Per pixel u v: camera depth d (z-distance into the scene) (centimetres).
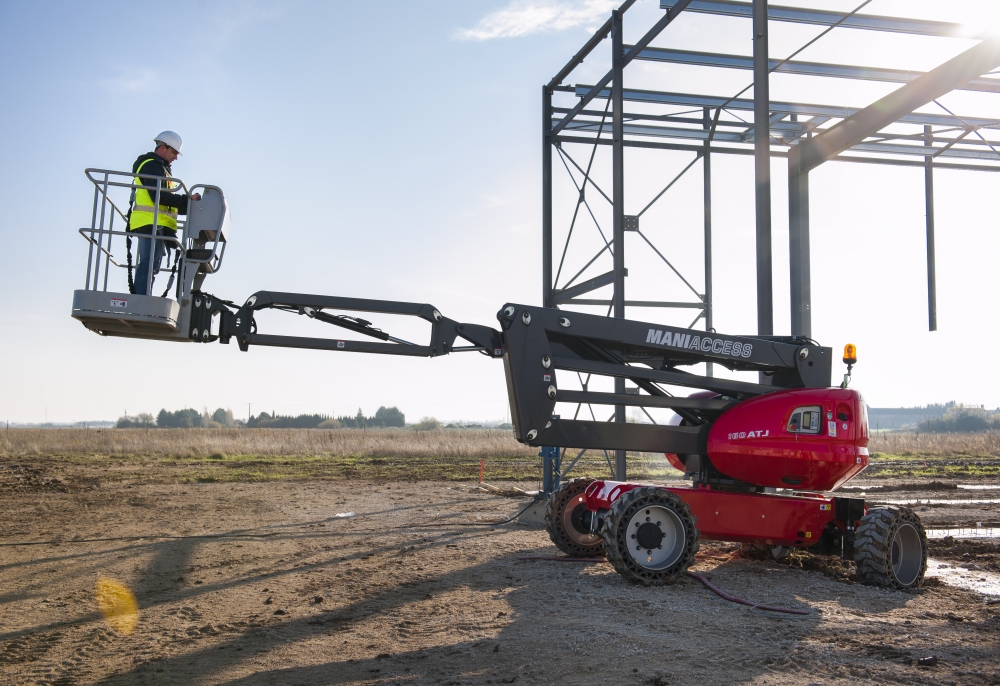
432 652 561
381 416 14950
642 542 796
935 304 1733
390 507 1532
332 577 850
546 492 1310
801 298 1644
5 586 816
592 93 1434
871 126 1477
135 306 642
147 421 12888
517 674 508
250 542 1093
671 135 1638
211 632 631
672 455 1023
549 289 1592
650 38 1310
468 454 3594
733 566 903
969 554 1053
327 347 743
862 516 866
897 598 750
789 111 1530
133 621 671
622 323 857
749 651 552
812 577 848
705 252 1612
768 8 1264
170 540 1111
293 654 566
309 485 2025
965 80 1291
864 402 891
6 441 3784
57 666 546
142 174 703
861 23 1282
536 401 809
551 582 802
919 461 3491
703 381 892
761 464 862
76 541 1103
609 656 540
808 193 1673
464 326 796
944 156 1770
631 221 1466
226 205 713
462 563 921
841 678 496
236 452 3541
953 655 548
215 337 715
